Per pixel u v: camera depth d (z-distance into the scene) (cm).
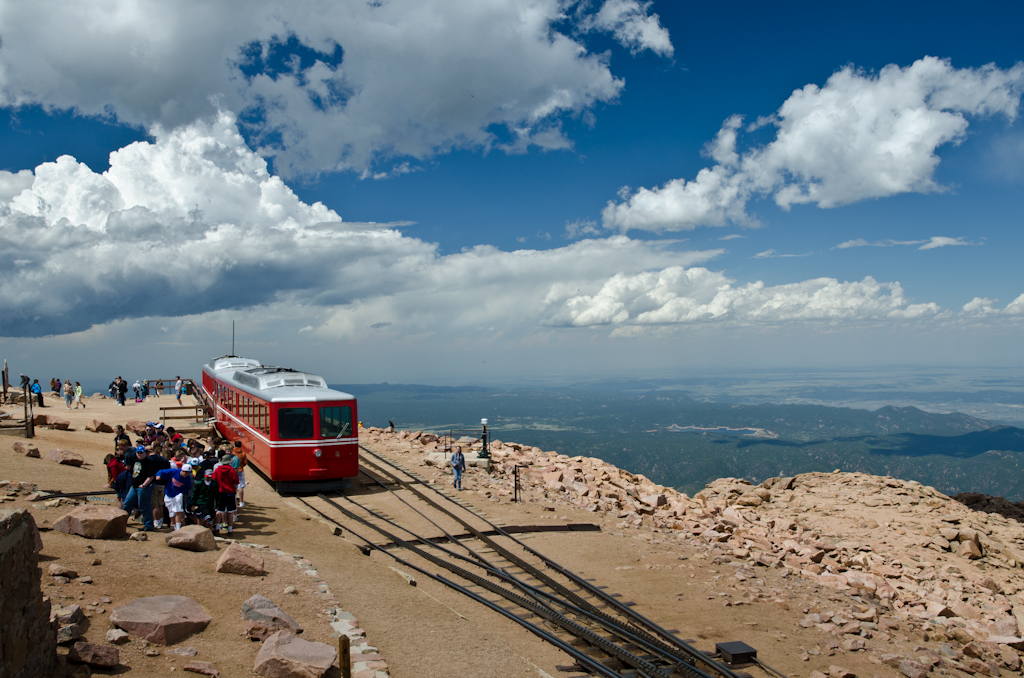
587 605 1652
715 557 2258
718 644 1464
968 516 3416
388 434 4472
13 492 1716
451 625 1399
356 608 1385
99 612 1059
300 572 1516
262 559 1468
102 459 2631
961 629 1855
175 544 1473
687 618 1672
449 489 2961
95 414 4269
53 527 1416
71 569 1195
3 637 709
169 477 1650
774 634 1619
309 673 960
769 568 2288
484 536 2209
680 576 2028
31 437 2828
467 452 3884
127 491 1700
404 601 1504
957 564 2880
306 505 2462
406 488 2925
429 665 1159
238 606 1219
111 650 908
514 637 1425
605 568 2038
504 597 1673
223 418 3619
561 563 2036
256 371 3203
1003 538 3173
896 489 3800
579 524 2506
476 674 1162
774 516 3375
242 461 2172
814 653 1525
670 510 2998
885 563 2756
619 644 1451
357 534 2112
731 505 3628
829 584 2183
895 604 2122
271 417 2647
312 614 1273
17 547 750
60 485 1983
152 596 1153
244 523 1992
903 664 1505
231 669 974
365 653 1130
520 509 2705
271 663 966
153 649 983
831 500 3688
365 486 2947
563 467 3616
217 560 1455
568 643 1420
